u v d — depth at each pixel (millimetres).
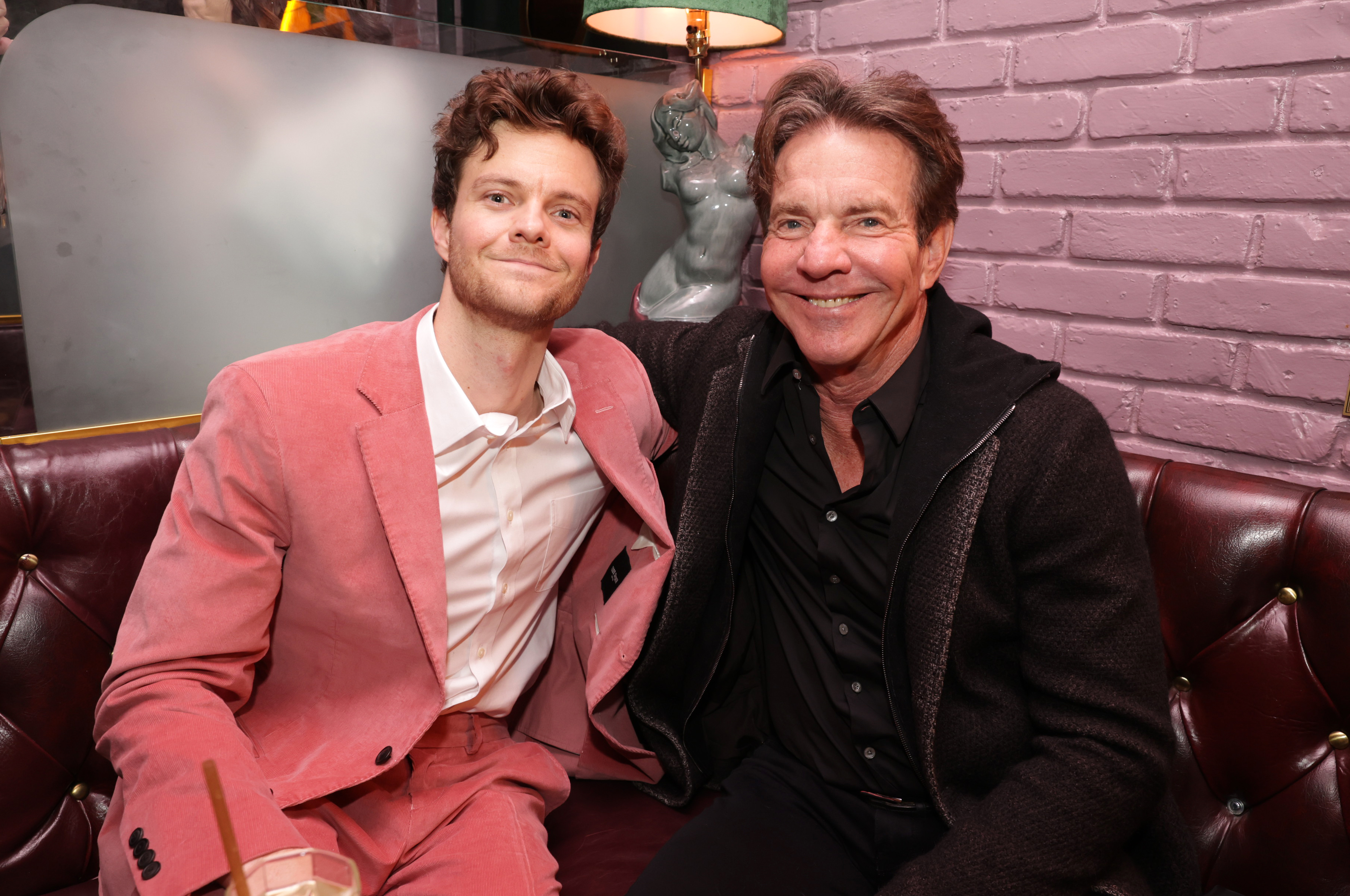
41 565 1095
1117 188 1512
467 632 1046
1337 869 1093
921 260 1027
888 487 1050
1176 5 1417
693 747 1240
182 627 870
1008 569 994
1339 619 1097
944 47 1683
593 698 1125
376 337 1023
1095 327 1570
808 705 1164
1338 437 1347
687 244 1740
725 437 1154
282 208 1474
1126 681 921
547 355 1111
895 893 878
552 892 984
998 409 961
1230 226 1411
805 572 1143
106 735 868
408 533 943
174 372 1414
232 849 551
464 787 1062
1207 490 1214
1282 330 1378
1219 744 1183
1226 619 1184
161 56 1319
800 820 1117
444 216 1042
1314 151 1317
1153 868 1016
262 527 919
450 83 1628
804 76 1016
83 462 1123
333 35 1479
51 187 1261
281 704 1014
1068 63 1536
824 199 973
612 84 1852
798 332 1035
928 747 1012
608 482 1175
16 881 1071
